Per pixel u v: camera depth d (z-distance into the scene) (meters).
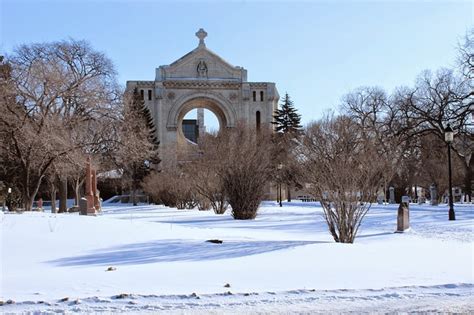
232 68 98.12
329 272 11.40
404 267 12.05
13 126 33.75
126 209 55.38
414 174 72.62
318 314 8.22
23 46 38.59
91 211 33.38
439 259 13.27
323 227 25.25
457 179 67.75
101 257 13.67
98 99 37.97
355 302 8.91
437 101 54.84
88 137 38.53
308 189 21.22
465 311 8.40
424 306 8.68
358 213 17.80
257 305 8.66
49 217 22.36
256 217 33.84
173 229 20.02
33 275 11.05
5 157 41.12
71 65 39.66
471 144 57.25
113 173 76.06
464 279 10.68
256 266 12.12
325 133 52.12
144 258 13.47
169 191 57.25
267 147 39.59
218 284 10.09
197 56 97.62
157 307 8.45
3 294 9.20
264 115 98.62
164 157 76.44
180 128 98.69
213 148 40.66
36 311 8.09
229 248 15.01
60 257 13.70
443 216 33.94
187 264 12.43
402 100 62.81
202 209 48.22
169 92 96.19
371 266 12.16
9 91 32.88
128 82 96.00
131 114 42.34
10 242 15.76
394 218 32.03
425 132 55.38
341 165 18.12
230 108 97.44
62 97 35.22
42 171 36.41
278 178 57.56
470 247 15.91
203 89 97.12
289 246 15.32
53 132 33.78
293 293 9.40
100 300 8.76
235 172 32.72
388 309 8.50
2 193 49.53
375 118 66.81
